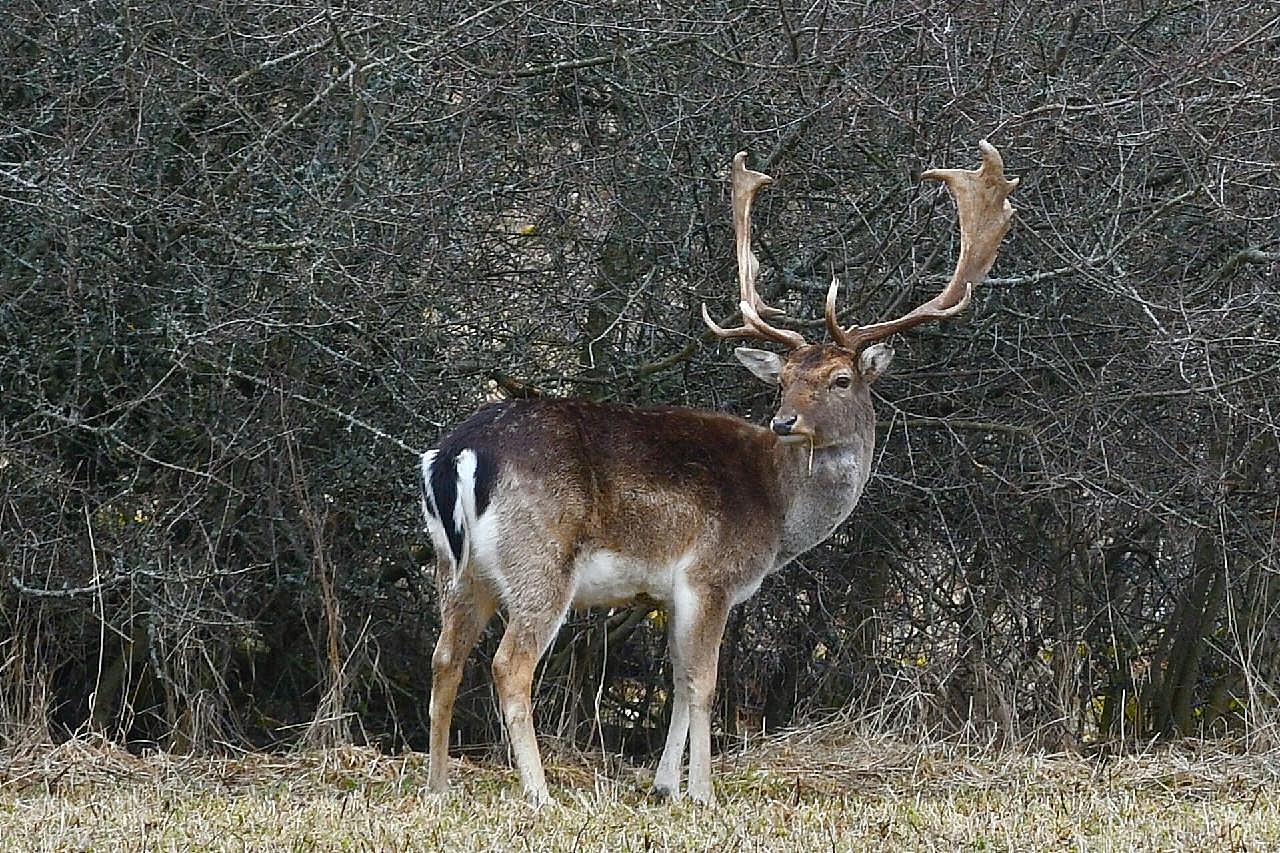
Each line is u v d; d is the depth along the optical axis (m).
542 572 12.95
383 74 15.26
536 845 10.81
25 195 14.90
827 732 16.58
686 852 10.71
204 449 16.38
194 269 15.23
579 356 16.88
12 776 14.15
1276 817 12.02
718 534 13.51
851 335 14.02
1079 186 16.09
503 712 12.93
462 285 16.22
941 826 11.69
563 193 16.69
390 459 16.20
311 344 15.31
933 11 15.40
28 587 15.66
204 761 14.86
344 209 15.02
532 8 15.71
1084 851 10.86
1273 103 15.36
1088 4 15.88
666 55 16.52
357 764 14.60
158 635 15.95
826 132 15.84
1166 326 15.52
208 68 15.59
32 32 15.84
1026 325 16.67
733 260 16.50
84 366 15.86
